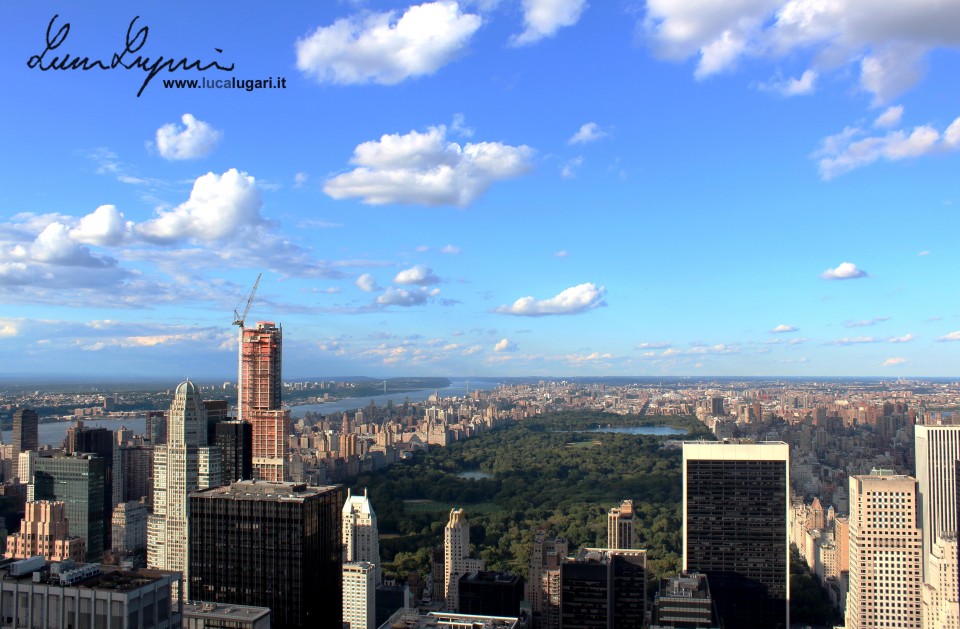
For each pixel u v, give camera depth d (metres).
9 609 167.88
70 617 164.12
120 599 161.00
